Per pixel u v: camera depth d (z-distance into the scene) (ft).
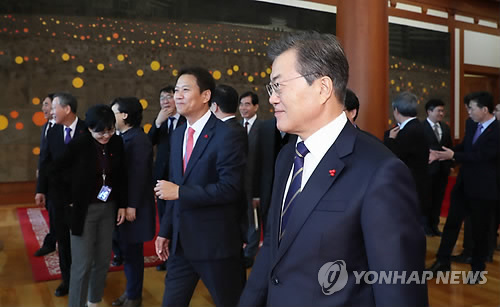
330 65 3.18
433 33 32.12
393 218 2.84
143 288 10.29
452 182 27.27
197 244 6.29
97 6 22.90
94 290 8.04
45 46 21.95
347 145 3.18
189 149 6.66
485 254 10.68
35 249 13.51
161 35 24.36
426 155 11.98
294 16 27.45
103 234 7.92
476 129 11.00
